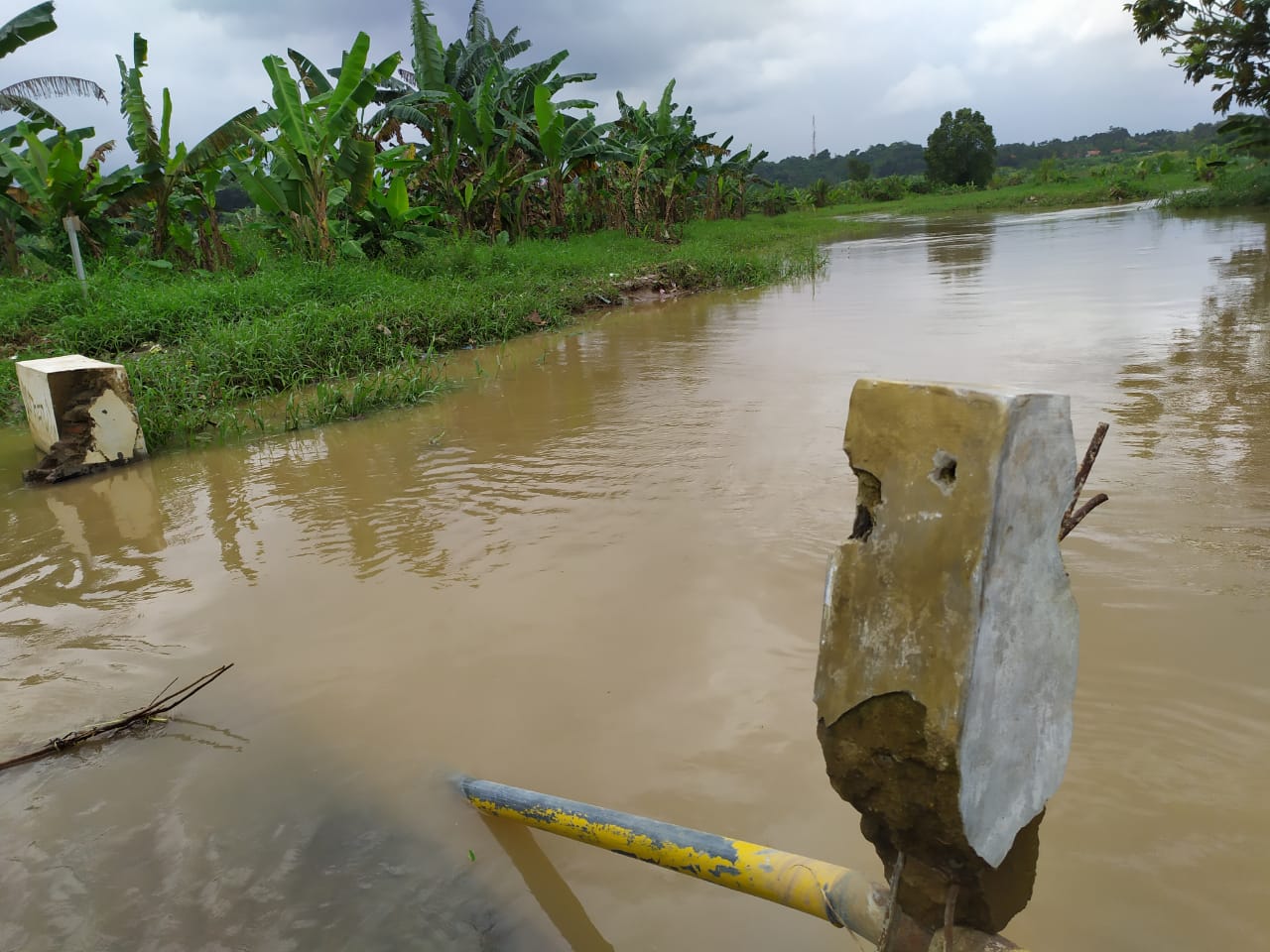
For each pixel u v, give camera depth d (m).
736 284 15.46
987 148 66.69
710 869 1.69
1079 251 16.78
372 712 2.86
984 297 11.16
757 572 3.59
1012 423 1.15
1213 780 2.23
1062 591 1.36
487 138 17.89
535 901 2.07
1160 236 18.48
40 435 6.29
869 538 1.29
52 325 10.09
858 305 11.46
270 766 2.64
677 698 2.78
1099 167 62.53
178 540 4.55
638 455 5.30
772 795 2.32
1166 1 26.42
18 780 2.64
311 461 5.80
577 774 2.46
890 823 1.33
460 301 10.59
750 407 6.26
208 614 3.66
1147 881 1.95
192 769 2.66
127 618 3.68
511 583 3.70
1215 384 5.79
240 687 3.08
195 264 14.68
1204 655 2.74
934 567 1.21
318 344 8.75
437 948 1.97
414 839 2.30
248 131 13.12
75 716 2.97
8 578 4.20
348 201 14.05
